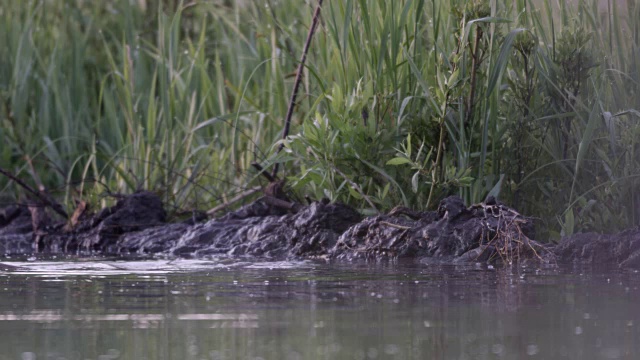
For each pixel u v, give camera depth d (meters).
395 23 14.66
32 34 24.47
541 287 9.02
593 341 6.00
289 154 15.99
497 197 13.40
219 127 19.81
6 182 21.59
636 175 12.80
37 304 7.91
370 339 6.11
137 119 20.30
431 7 15.48
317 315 7.19
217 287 9.18
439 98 13.48
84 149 22.55
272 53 18.81
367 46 15.16
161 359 5.44
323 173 14.38
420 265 11.70
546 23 15.22
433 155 14.11
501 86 14.02
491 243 12.24
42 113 22.86
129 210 16.50
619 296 8.26
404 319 6.96
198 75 21.80
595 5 14.62
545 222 13.46
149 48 24.81
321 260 12.95
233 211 16.56
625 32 14.61
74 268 11.49
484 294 8.46
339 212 13.97
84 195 19.22
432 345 5.88
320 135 14.02
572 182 13.73
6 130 22.56
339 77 15.37
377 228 13.16
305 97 17.59
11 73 24.20
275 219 14.70
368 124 14.30
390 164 13.73
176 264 12.16
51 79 23.27
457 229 12.62
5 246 16.69
